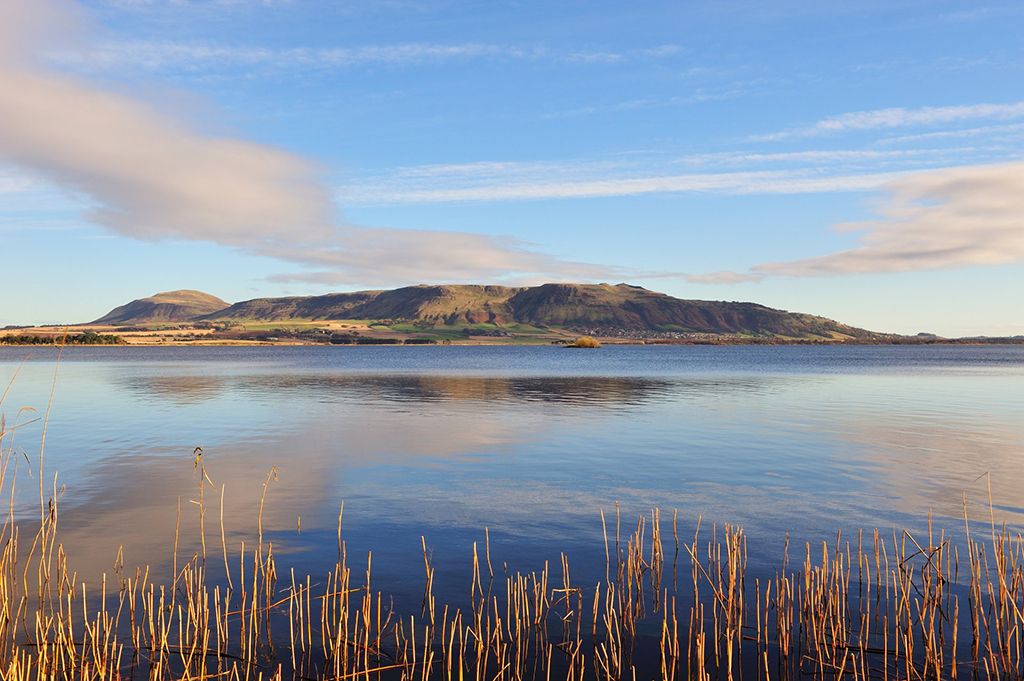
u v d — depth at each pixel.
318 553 11.48
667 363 110.50
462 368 89.50
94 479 17.17
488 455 21.08
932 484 16.89
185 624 8.64
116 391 46.78
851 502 15.09
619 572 10.59
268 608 8.49
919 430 26.94
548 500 15.30
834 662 7.71
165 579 10.12
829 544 12.02
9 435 25.06
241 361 117.69
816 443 23.47
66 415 31.83
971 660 7.86
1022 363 109.12
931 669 7.60
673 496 15.70
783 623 8.23
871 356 158.50
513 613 9.16
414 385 53.97
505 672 7.66
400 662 7.83
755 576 10.42
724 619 8.96
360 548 11.78
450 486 16.67
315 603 9.41
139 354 165.00
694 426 28.12
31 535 12.21
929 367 93.25
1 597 8.34
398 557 11.34
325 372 76.75
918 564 10.92
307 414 32.47
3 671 7.30
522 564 11.04
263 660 7.80
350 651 8.07
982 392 46.41
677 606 9.40
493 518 13.76
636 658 8.01
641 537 12.47
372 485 16.78
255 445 22.88
